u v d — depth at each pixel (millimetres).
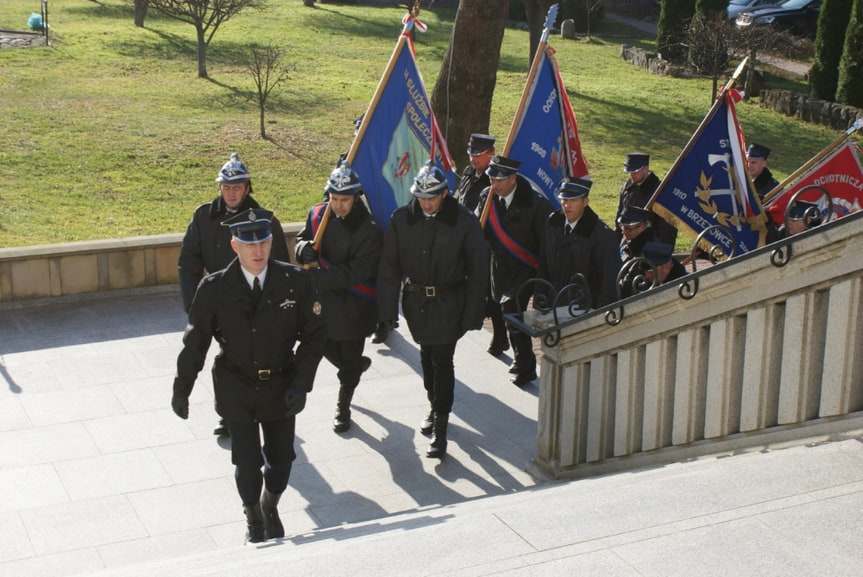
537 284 7262
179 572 3982
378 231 6949
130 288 10227
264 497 5551
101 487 6176
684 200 6742
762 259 4918
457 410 7555
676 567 3545
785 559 3580
